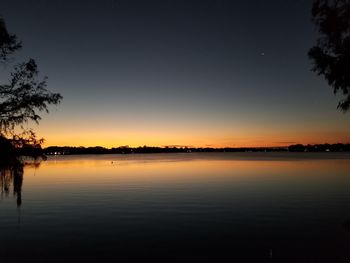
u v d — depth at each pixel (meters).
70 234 25.89
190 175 89.62
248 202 40.84
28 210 37.06
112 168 134.50
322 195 46.06
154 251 21.28
